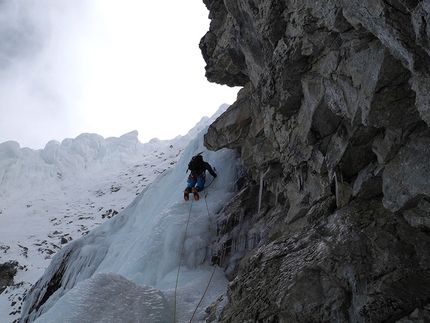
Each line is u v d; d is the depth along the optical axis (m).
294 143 4.54
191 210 7.69
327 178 4.06
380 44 2.50
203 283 5.27
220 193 8.29
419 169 2.55
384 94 2.53
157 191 11.56
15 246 17.95
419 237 2.65
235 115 7.07
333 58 3.14
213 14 6.25
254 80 5.41
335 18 2.66
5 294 14.51
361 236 2.90
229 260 5.96
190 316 4.04
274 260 3.41
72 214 22.25
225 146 7.43
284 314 2.72
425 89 2.12
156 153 33.66
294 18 3.33
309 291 2.73
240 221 6.52
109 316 3.60
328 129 3.73
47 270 10.95
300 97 4.07
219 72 7.32
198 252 6.48
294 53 3.50
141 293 4.10
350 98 3.04
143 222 10.60
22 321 10.03
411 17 1.88
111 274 4.18
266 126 5.32
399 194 2.75
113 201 23.23
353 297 2.52
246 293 3.28
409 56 2.06
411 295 2.29
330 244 3.04
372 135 3.16
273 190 6.02
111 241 10.59
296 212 4.61
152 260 6.48
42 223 21.27
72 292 3.81
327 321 2.51
